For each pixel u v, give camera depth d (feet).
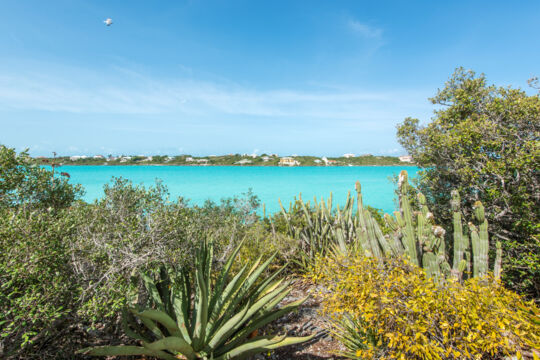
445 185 20.61
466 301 8.72
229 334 10.84
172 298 11.08
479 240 12.51
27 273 7.45
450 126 20.61
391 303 8.91
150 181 185.16
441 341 8.72
